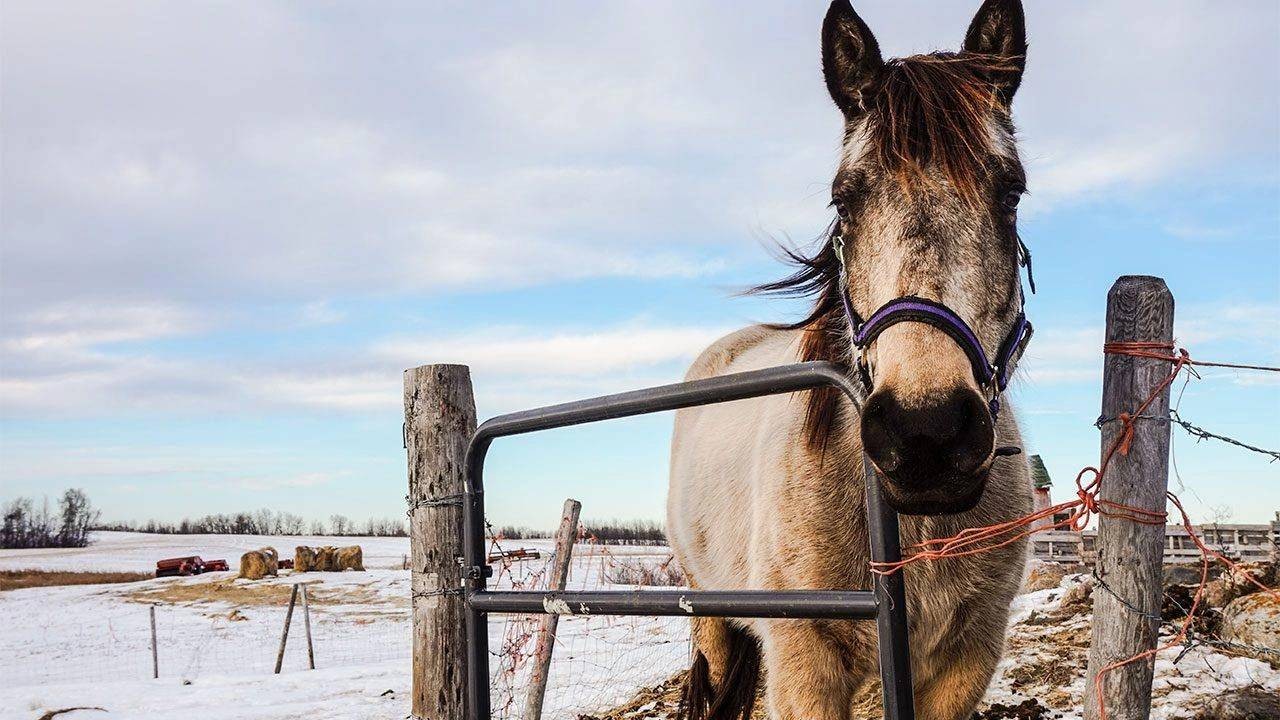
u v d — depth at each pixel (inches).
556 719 238.4
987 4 93.7
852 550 99.0
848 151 89.1
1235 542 495.8
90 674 588.1
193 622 860.0
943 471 66.9
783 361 126.2
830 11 93.4
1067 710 176.7
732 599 78.0
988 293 77.4
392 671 439.8
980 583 99.6
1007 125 87.8
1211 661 184.1
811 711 97.3
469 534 106.7
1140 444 75.3
